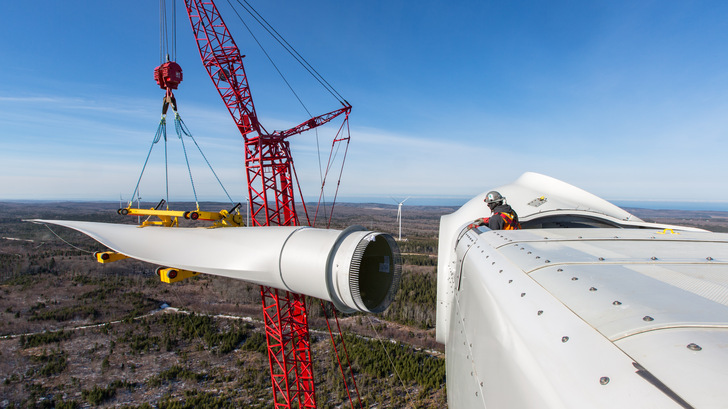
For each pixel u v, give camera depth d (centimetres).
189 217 1109
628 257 297
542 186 1070
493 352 293
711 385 117
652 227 791
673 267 265
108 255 1176
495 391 276
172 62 2006
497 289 313
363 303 462
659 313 180
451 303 709
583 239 392
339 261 471
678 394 122
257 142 3509
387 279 506
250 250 608
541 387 190
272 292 3319
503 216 626
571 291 235
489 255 404
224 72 3341
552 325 211
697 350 140
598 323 189
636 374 142
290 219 3766
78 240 14362
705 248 329
